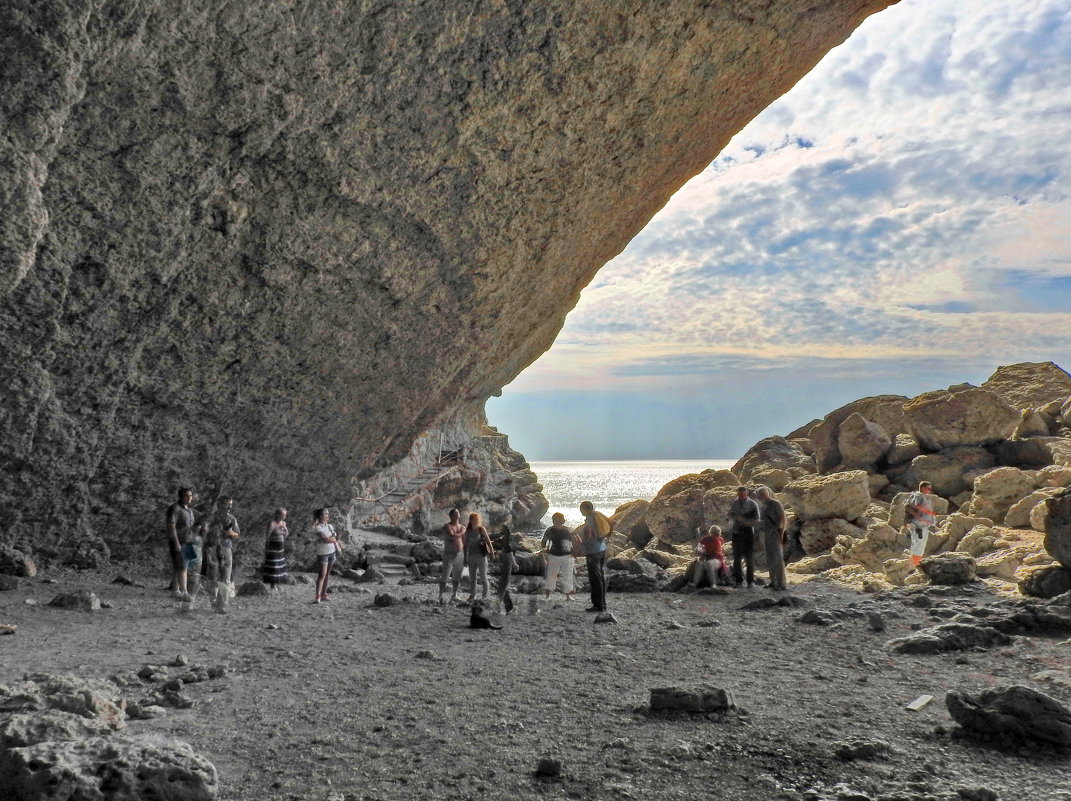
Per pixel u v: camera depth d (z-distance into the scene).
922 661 7.14
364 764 4.30
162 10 8.08
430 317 14.97
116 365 11.12
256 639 8.45
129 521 13.41
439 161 11.97
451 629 9.33
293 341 13.09
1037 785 3.95
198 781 3.43
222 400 13.02
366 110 10.60
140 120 8.93
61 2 7.21
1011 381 31.58
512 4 10.49
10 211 7.79
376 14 9.59
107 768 3.35
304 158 10.66
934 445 23.75
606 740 4.71
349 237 12.12
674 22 12.05
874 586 13.40
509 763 4.32
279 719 5.20
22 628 8.59
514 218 14.05
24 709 4.42
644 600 12.62
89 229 9.51
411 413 17.45
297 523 17.14
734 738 4.70
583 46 11.56
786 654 7.59
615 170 14.72
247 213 10.83
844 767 4.21
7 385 10.23
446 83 10.93
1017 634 8.19
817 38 14.53
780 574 13.46
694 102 14.16
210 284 11.30
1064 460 20.03
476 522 12.20
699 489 25.95
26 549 12.38
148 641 8.16
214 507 14.38
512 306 16.97
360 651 7.79
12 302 9.50
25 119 7.61
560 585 13.52
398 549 19.12
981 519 16.88
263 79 9.36
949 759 4.36
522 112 12.05
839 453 27.05
